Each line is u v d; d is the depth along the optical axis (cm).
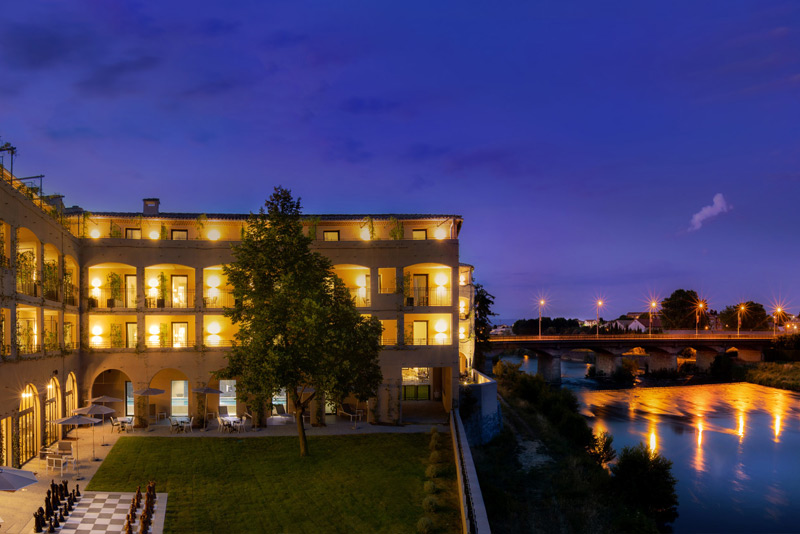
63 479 2489
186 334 3891
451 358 3750
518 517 2814
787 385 8588
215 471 2677
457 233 4438
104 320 3784
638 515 3012
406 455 2964
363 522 2138
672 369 10244
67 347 3366
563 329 18225
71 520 2055
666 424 5903
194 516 2152
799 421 6091
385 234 4253
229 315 3075
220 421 3425
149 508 2077
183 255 3678
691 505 3559
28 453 2745
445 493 2428
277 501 2336
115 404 3825
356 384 2972
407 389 4528
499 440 4138
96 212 4141
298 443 3158
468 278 5828
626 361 11212
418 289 4072
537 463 3788
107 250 3616
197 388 3462
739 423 5966
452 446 3097
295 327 2752
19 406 2598
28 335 2803
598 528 2823
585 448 4400
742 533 3150
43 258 2964
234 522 2122
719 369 10275
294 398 2945
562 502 3111
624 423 5944
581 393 8100
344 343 2808
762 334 13262
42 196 3094
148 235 4100
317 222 3928
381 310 3753
